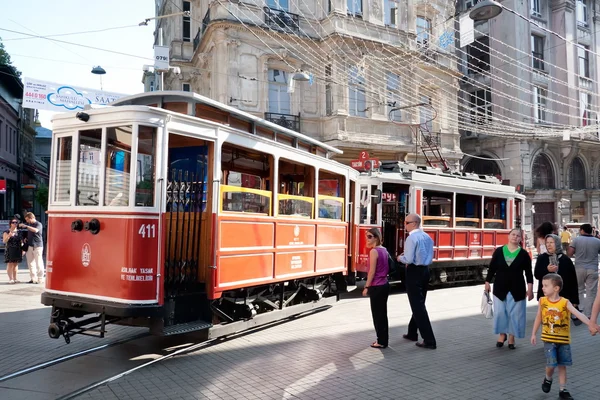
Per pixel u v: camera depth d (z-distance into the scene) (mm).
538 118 30938
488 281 7531
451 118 25859
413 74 24000
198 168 7305
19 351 7047
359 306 11086
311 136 21547
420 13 25094
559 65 32531
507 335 7887
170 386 5594
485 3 11078
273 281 8430
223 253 7172
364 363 6535
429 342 7324
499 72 30141
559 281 5348
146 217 6234
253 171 8406
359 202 12945
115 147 6398
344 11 21688
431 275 14195
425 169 14938
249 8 19938
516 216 18078
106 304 6199
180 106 7215
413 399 5234
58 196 6883
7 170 34219
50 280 6797
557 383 5777
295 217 9211
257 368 6297
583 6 34281
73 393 5332
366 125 22109
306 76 17000
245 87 20109
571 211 33000
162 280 6301
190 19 24391
